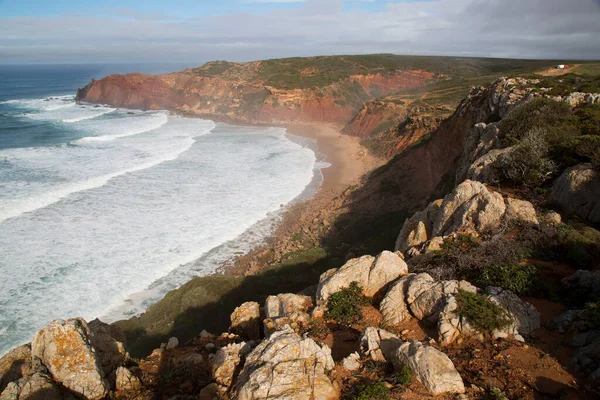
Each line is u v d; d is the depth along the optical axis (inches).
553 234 510.6
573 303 407.8
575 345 347.6
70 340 347.6
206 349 461.4
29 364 352.5
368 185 1707.7
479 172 776.9
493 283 444.5
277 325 459.2
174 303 858.8
